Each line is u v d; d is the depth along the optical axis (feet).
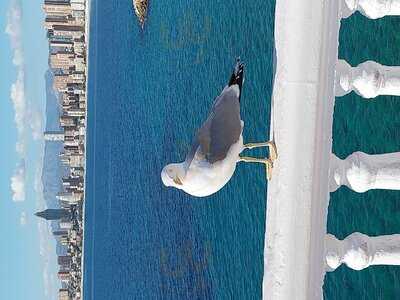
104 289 127.65
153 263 79.10
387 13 25.57
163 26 83.41
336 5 25.35
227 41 59.57
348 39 37.86
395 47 38.14
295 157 26.02
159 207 77.87
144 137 91.50
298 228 26.11
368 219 37.24
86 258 176.14
